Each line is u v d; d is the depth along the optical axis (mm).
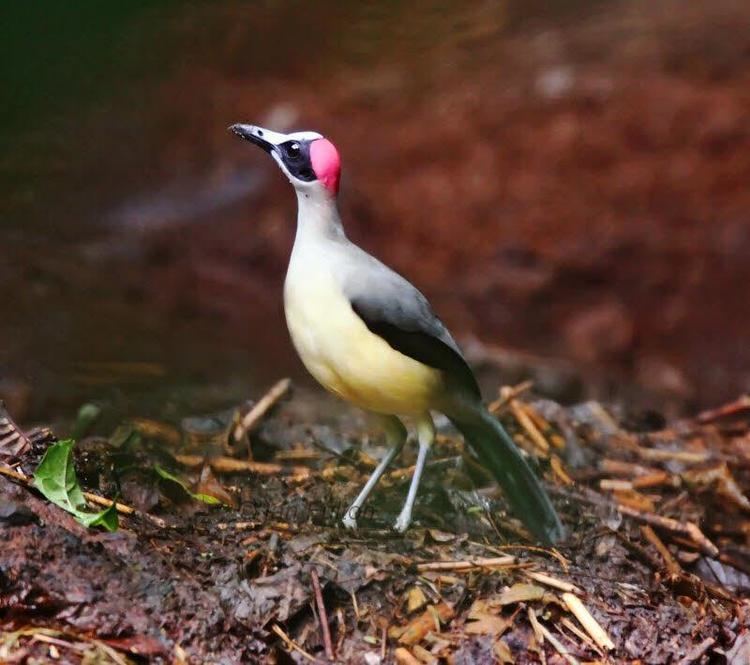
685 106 20734
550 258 17578
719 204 18719
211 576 7043
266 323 14633
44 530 6855
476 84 21672
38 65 15133
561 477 9586
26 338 12289
